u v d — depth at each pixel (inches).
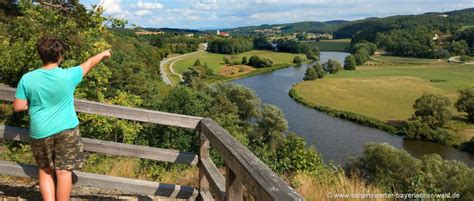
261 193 82.0
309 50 7037.4
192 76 3585.1
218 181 138.1
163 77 4013.3
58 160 134.0
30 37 480.1
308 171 347.9
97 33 531.2
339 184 275.6
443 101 2546.8
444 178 823.1
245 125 2092.8
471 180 717.3
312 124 2581.2
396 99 3430.1
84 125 500.1
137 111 157.2
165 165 334.6
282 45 7514.8
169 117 158.6
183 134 1062.4
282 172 345.7
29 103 131.4
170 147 1066.7
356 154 1964.8
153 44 6195.9
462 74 5019.7
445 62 6673.2
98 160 316.8
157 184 169.9
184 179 271.1
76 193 182.2
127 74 1788.9
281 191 75.2
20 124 445.7
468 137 2293.3
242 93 2333.9
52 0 602.5
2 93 157.6
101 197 179.3
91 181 167.9
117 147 165.5
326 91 3732.8
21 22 481.7
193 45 7165.4
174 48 6628.9
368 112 2906.0
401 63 6594.5
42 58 128.8
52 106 130.3
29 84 126.6
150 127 1074.7
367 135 2380.7
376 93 3695.9
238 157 104.0
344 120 2768.2
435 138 2304.4
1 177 198.2
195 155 166.2
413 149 2146.9
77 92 481.1
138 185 168.1
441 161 1110.4
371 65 6299.2
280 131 2065.7
